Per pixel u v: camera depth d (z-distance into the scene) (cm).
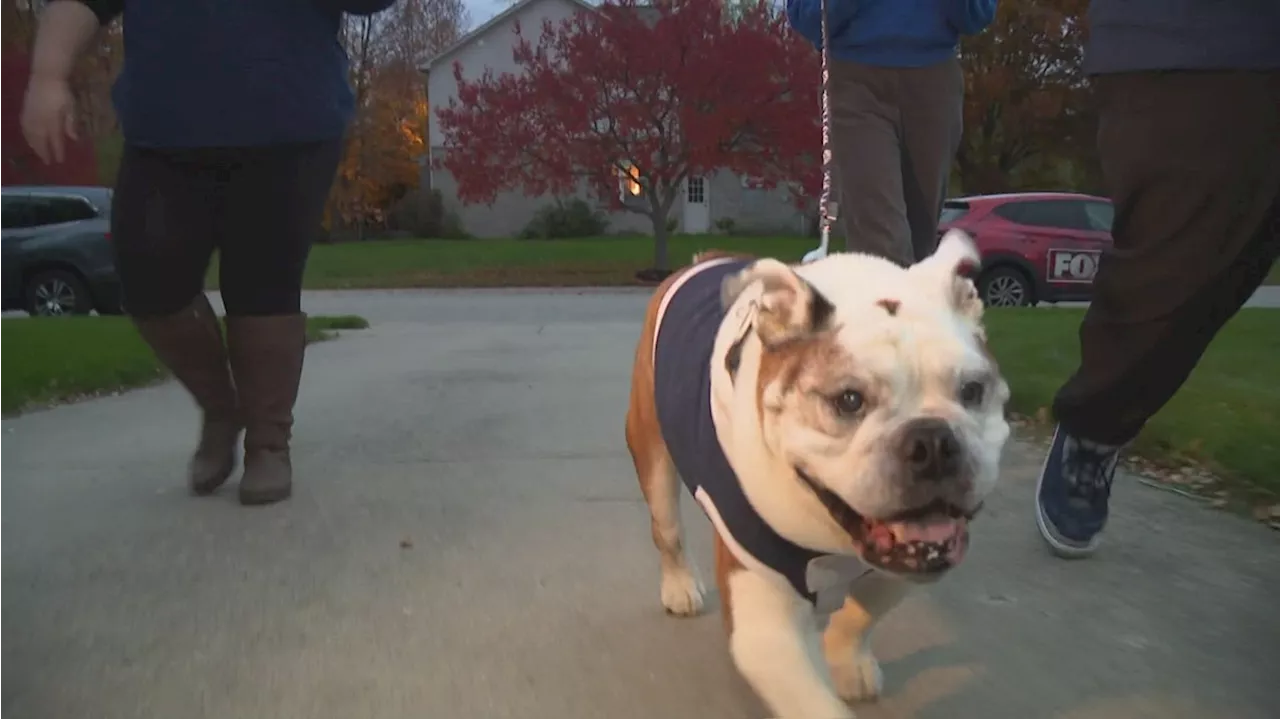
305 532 426
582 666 309
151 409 707
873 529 220
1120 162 337
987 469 219
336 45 464
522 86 2559
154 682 298
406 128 4294
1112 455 379
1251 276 342
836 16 425
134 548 407
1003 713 278
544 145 2545
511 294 2183
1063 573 371
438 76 4131
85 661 311
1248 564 377
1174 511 438
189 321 459
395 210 4228
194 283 455
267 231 447
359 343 1117
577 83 2452
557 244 3406
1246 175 320
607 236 4022
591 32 2458
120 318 1276
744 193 4216
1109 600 347
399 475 512
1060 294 1616
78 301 1644
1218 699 282
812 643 246
